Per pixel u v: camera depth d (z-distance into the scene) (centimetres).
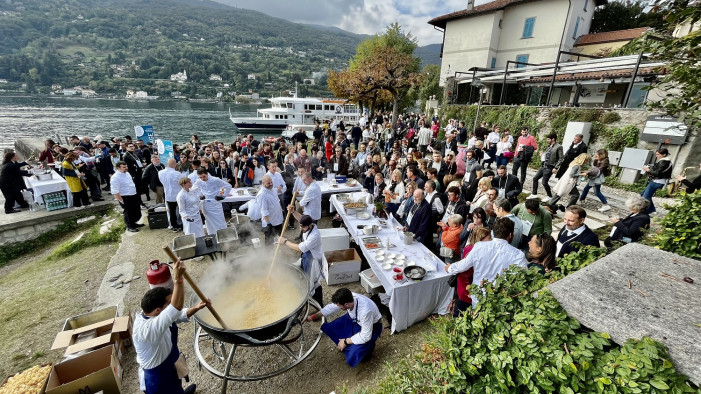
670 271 188
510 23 2164
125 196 699
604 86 1579
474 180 608
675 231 283
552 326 158
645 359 129
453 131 1091
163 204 771
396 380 276
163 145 1066
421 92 3247
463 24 2314
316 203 611
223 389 316
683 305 158
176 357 279
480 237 366
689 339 136
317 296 436
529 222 428
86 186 880
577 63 1091
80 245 702
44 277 589
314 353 383
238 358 375
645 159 793
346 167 1013
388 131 1609
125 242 676
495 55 2252
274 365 365
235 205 775
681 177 534
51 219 811
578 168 643
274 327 278
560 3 1936
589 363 140
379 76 2009
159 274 346
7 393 286
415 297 398
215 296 344
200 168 652
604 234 581
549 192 770
